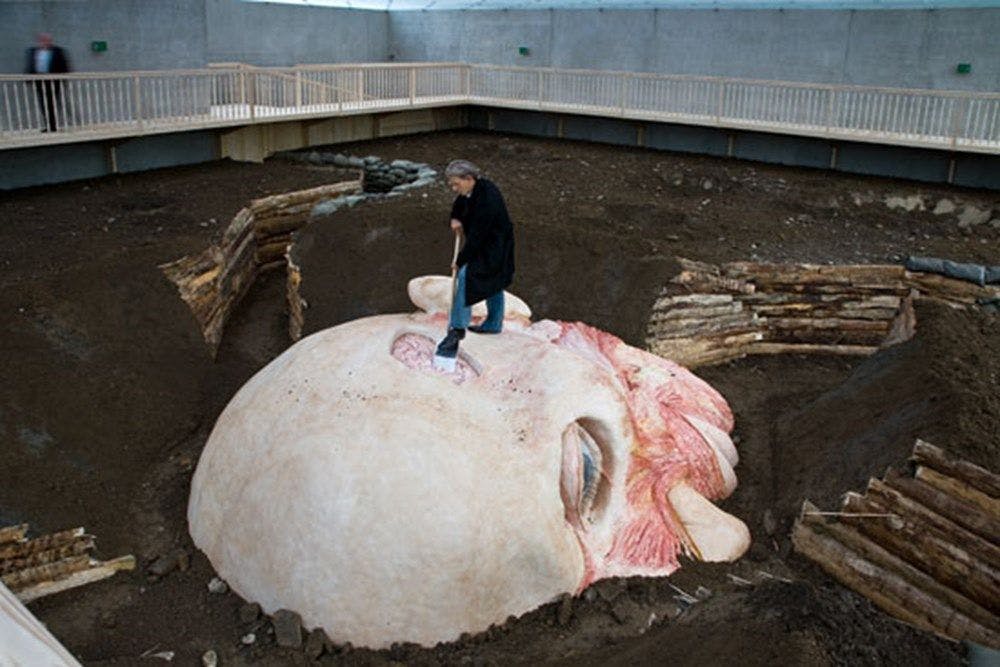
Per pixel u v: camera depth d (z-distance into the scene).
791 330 13.84
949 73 20.62
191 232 14.63
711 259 14.04
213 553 8.03
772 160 21.84
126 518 9.04
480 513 7.23
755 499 9.84
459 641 7.26
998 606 7.21
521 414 7.90
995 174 18.86
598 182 19.28
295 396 7.96
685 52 24.09
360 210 15.79
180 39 19.58
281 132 21.88
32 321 11.00
